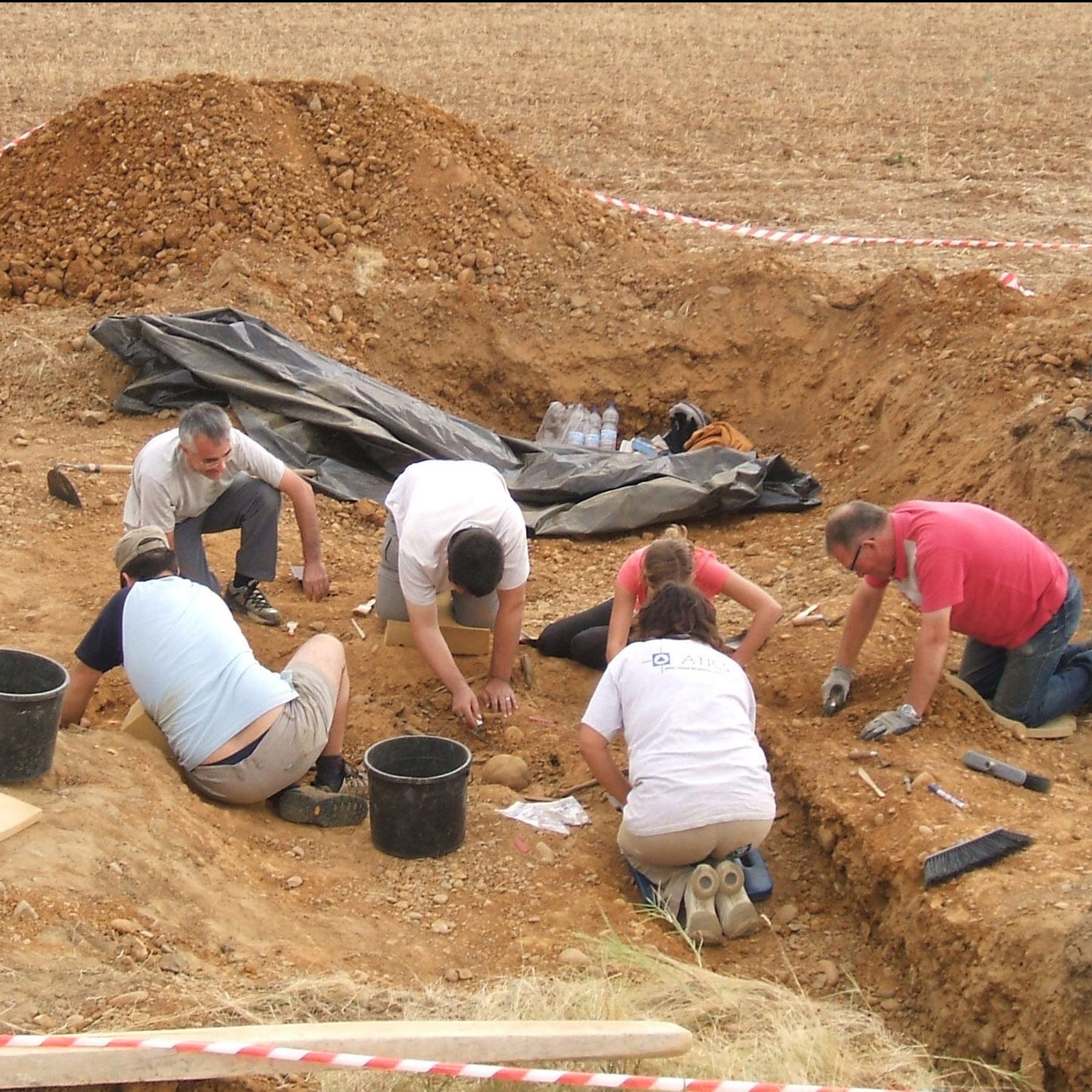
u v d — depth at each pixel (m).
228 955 3.83
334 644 5.04
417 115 11.17
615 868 4.82
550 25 28.73
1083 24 29.58
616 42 26.62
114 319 8.67
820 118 19.72
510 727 5.70
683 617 4.65
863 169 16.77
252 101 10.91
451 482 5.25
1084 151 17.73
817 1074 3.54
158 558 4.78
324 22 28.48
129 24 27.11
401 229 10.51
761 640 5.26
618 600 5.22
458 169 10.74
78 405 8.70
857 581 6.83
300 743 4.72
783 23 29.92
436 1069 3.09
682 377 9.41
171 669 4.63
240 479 6.32
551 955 4.22
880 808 4.64
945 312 8.66
